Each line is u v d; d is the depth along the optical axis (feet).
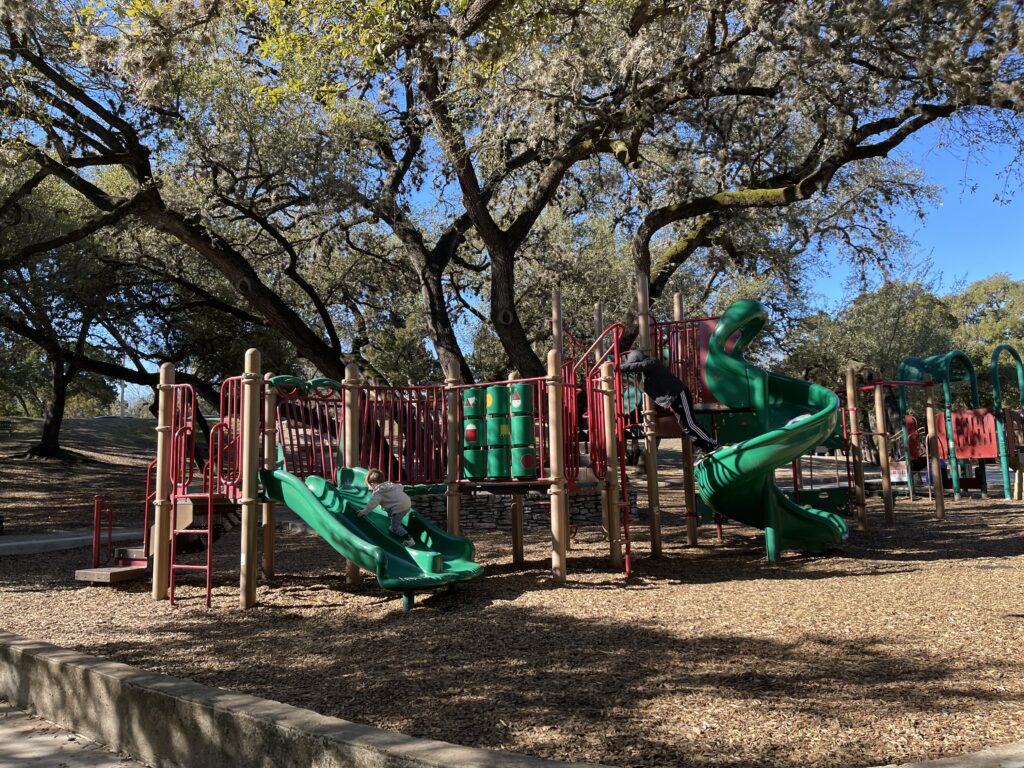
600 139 49.37
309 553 39.78
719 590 25.44
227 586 30.50
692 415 32.45
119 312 80.18
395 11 34.76
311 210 60.39
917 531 42.52
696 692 14.40
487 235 53.11
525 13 37.06
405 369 87.10
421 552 26.21
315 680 16.53
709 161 54.03
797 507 34.24
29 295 69.77
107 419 175.63
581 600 24.09
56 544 44.52
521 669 16.51
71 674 15.48
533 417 29.66
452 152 48.01
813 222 64.95
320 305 66.85
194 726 12.75
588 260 80.02
